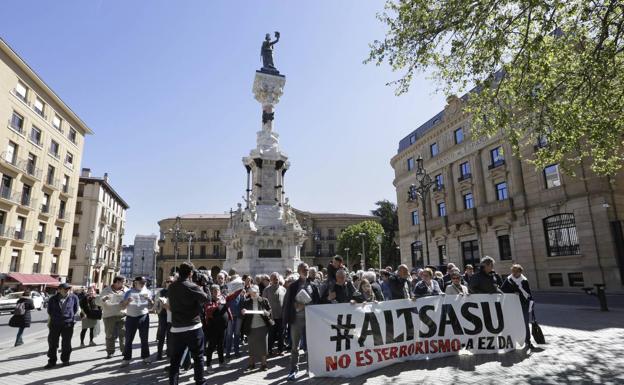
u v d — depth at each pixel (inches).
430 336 300.4
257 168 852.0
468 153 1445.6
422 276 365.4
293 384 255.8
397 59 463.5
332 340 273.4
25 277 1330.0
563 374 247.0
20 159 1337.4
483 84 439.8
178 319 229.3
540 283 1136.8
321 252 3216.0
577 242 1051.3
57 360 360.2
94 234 2087.8
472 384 231.5
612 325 432.5
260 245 758.5
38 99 1456.7
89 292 448.8
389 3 450.6
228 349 346.6
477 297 322.0
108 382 274.2
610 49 414.9
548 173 1143.0
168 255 3196.4
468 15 396.2
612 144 522.3
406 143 1972.2
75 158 1747.0
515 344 320.5
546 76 474.9
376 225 2532.0
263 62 980.6
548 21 383.9
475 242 1416.1
